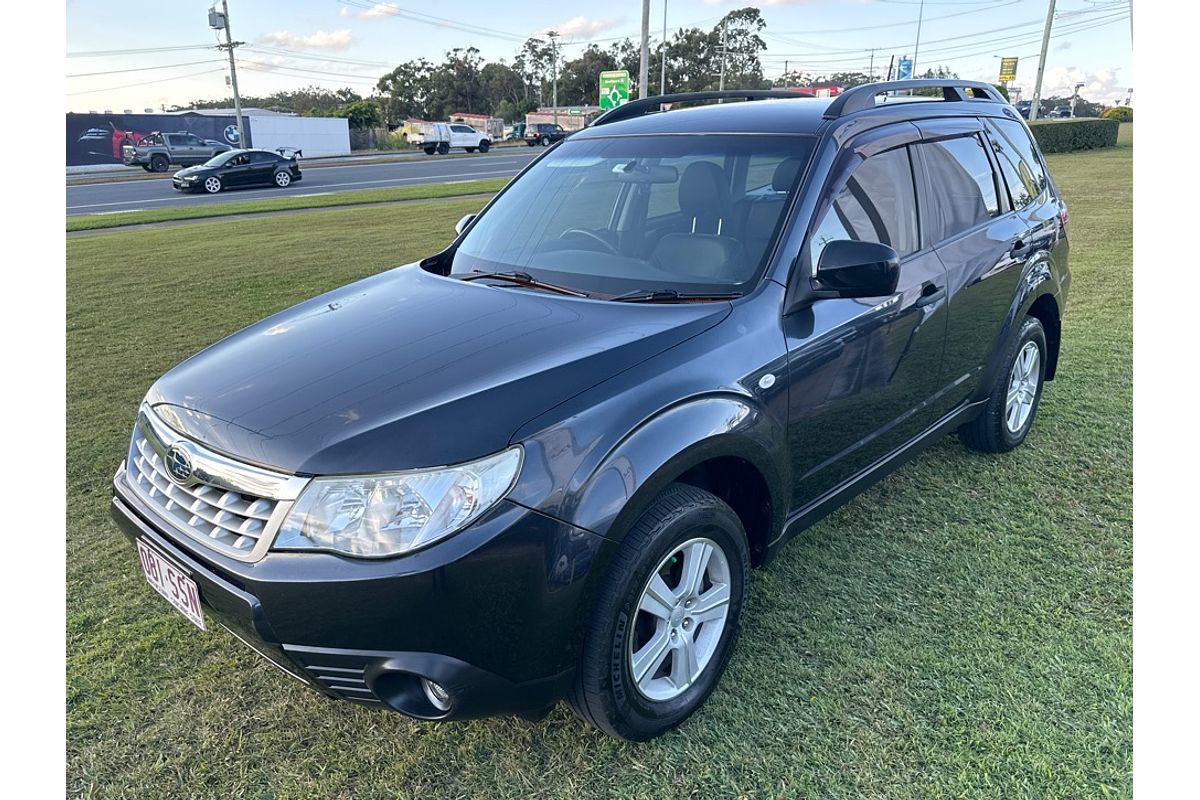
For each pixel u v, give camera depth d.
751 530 2.68
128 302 8.21
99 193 24.62
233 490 2.03
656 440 2.12
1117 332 6.26
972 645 2.71
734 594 2.48
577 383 2.12
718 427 2.26
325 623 1.89
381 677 1.96
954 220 3.46
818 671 2.60
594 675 2.10
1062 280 4.33
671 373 2.24
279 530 1.92
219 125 45.00
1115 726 2.33
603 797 2.16
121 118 42.53
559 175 3.39
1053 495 3.74
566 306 2.59
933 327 3.23
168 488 2.22
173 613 3.01
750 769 2.23
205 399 2.27
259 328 2.82
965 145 3.67
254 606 1.92
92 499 3.93
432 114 94.50
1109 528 3.44
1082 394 5.00
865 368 2.89
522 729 2.40
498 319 2.54
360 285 3.20
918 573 3.14
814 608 2.93
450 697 1.95
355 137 55.06
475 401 2.05
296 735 2.40
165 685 2.62
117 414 5.06
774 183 2.81
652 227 2.95
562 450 1.99
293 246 11.65
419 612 1.87
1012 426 4.14
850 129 3.00
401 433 1.96
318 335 2.58
